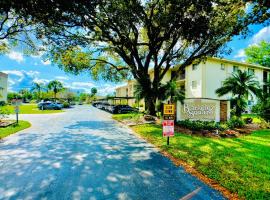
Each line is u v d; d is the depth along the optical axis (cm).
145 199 401
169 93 1630
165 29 1315
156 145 852
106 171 548
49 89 7338
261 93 1594
